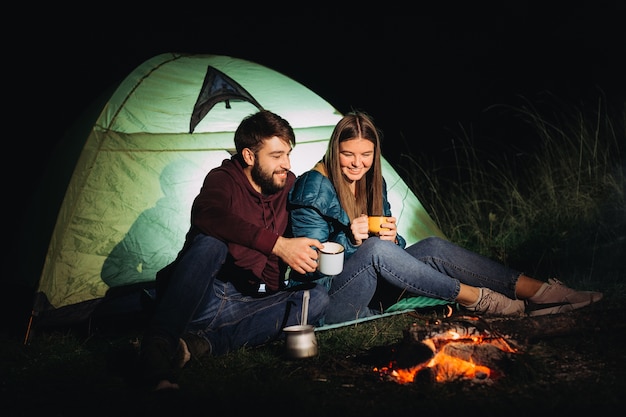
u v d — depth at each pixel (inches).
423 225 188.1
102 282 152.9
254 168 135.7
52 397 117.9
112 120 165.6
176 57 183.9
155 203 162.1
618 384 113.2
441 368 117.6
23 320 147.3
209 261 126.0
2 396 118.6
